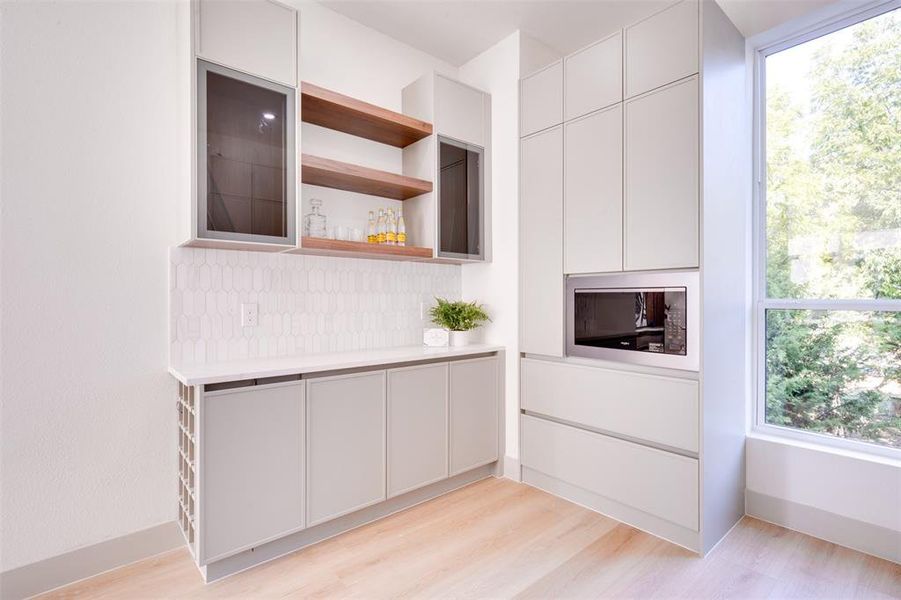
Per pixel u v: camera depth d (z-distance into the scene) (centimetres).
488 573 181
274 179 200
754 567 185
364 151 271
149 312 196
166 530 199
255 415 181
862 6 209
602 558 192
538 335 262
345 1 250
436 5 253
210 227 183
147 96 196
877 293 208
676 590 170
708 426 197
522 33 278
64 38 176
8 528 166
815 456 212
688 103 197
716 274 204
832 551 198
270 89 199
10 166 166
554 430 254
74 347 179
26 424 170
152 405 197
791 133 234
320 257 248
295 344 238
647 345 214
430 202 263
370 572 181
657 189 208
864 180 212
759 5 216
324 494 201
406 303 287
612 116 226
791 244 234
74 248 179
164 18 200
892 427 204
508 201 282
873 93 209
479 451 269
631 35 219
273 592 169
